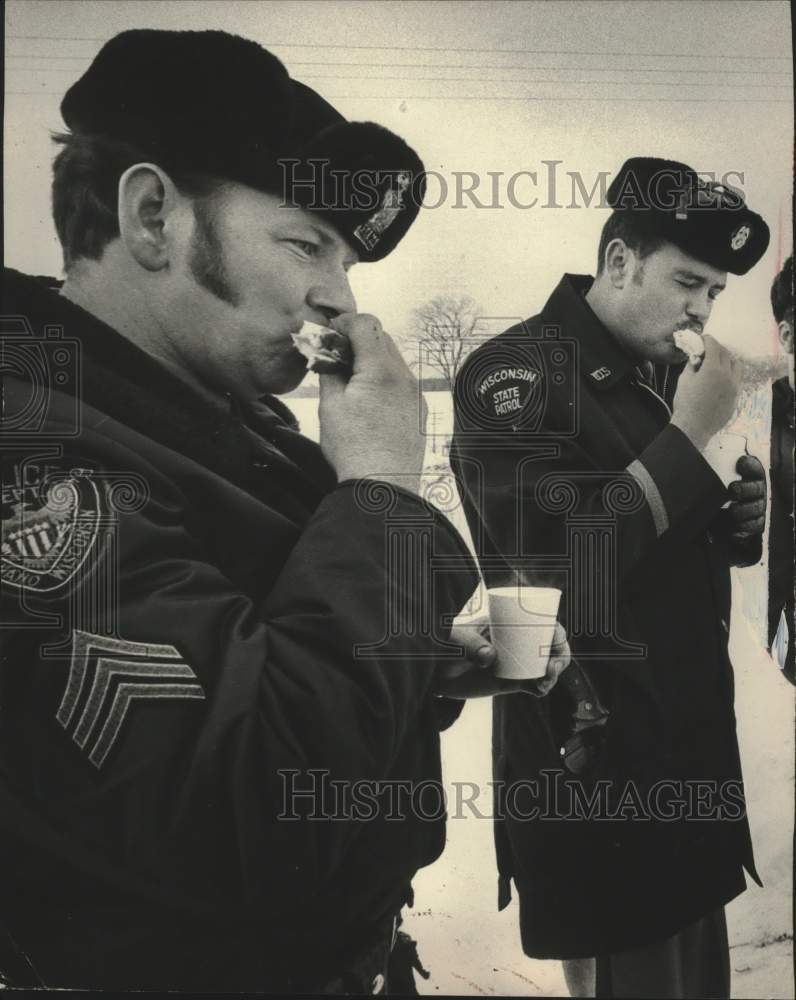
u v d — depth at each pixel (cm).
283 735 140
